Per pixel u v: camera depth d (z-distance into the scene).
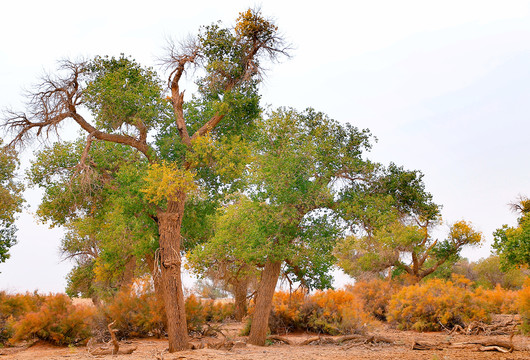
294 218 14.46
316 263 15.05
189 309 18.00
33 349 14.38
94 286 26.75
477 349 10.85
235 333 19.38
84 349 14.23
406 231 31.75
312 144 15.05
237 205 20.58
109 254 21.75
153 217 14.91
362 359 9.58
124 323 17.05
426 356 9.80
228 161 13.59
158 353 11.75
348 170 15.32
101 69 14.97
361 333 18.05
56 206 18.22
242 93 14.88
